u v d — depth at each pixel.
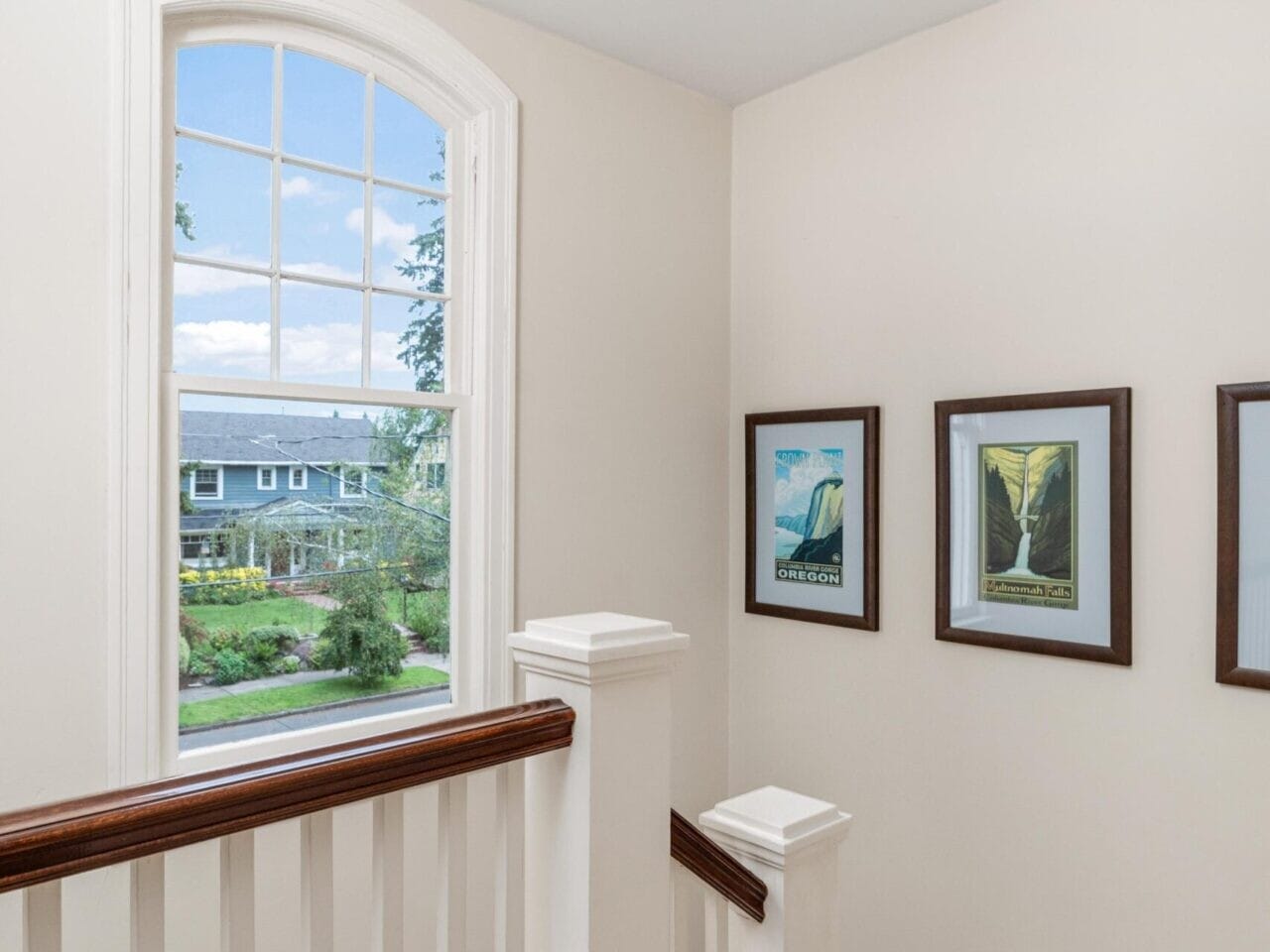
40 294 1.95
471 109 2.72
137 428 2.07
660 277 3.20
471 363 2.76
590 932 1.25
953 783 2.71
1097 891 2.39
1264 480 2.11
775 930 1.48
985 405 2.62
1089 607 2.40
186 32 2.23
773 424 3.25
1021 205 2.59
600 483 3.02
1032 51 2.57
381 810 1.07
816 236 3.14
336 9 2.41
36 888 0.80
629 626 1.31
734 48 2.97
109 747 2.03
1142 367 2.34
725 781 3.38
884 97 2.94
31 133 1.94
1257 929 2.12
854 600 2.97
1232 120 2.19
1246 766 2.14
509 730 1.17
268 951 2.23
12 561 1.92
